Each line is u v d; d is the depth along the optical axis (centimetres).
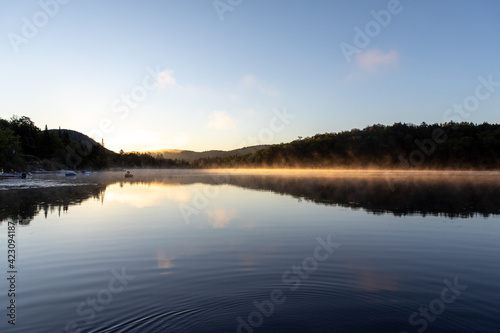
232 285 1015
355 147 14288
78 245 1516
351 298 920
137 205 2895
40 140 15362
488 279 1072
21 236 1698
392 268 1177
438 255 1340
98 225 1978
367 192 3978
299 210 2531
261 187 4844
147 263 1245
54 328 770
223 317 812
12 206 2809
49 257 1337
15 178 7575
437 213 2378
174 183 6012
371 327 763
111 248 1462
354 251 1397
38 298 938
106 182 6322
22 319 814
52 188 4675
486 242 1545
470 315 818
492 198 3334
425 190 4219
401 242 1548
